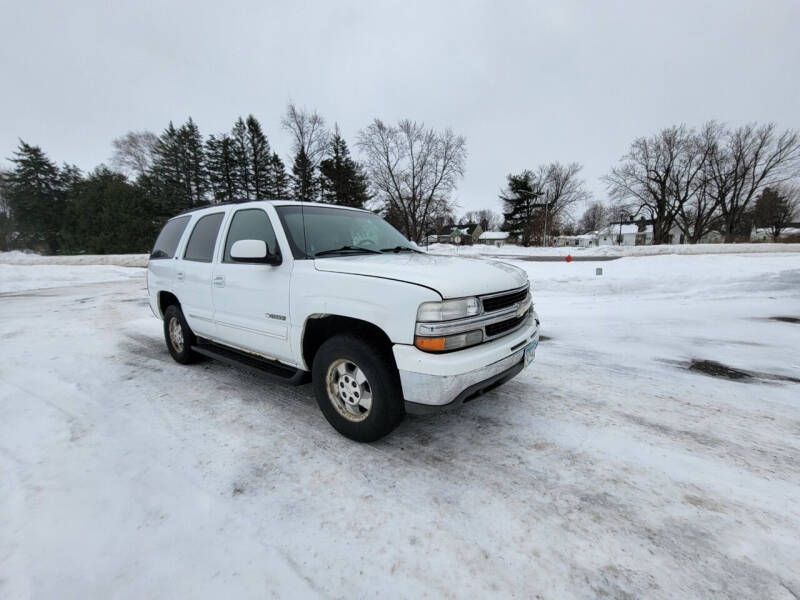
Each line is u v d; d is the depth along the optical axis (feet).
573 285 30.19
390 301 7.48
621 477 7.43
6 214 161.07
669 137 132.67
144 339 18.98
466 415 10.09
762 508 6.51
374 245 11.55
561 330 18.85
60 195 151.64
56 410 10.64
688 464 7.82
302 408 10.68
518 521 6.29
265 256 9.29
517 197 189.88
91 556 5.58
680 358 14.43
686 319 20.24
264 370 10.37
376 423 8.11
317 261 9.07
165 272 14.23
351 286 8.07
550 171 177.37
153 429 9.50
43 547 5.73
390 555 5.65
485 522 6.28
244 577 5.26
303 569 5.41
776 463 7.80
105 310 28.12
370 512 6.55
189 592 5.01
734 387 11.72
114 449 8.57
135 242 126.82
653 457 8.08
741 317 20.36
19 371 13.99
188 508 6.65
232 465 7.95
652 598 4.90
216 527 6.21
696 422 9.57
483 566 5.43
